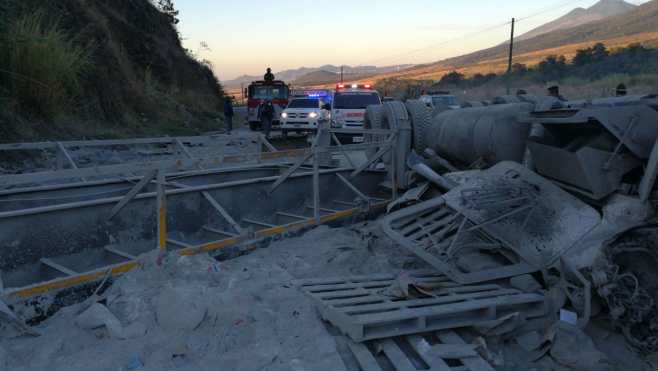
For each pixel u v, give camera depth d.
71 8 18.09
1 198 5.96
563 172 5.00
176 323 3.75
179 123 21.20
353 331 3.54
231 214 6.63
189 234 6.13
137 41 24.86
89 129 13.51
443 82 90.06
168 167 4.96
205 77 34.31
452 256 4.75
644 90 36.03
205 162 5.48
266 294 4.43
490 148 6.48
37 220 4.79
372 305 3.97
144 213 5.66
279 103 24.53
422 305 4.00
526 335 3.96
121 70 19.06
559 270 4.33
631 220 4.27
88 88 15.32
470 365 3.40
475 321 3.88
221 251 5.48
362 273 5.16
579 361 3.65
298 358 3.44
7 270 4.57
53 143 6.57
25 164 9.95
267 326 3.87
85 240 5.14
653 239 4.04
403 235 5.07
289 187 7.39
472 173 5.89
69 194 6.54
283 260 5.49
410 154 7.69
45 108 12.16
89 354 3.45
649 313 3.90
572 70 68.06
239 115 37.88
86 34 17.58
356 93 17.94
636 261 4.09
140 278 4.41
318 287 4.52
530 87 57.91
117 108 16.73
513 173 5.48
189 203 6.14
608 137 4.66
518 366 3.68
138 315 3.92
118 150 12.38
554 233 4.55
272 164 8.77
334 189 8.07
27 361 3.38
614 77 46.81
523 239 4.63
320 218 6.77
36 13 13.49
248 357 3.44
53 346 3.54
